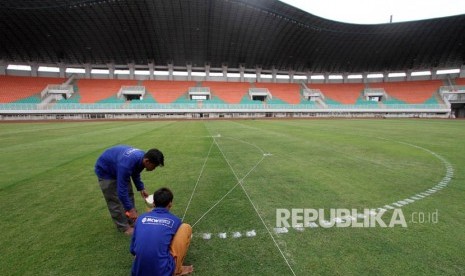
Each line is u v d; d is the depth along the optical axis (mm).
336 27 45062
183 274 3059
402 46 50250
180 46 47312
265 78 58812
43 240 3869
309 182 6676
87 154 10523
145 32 42406
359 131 19906
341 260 3336
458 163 8758
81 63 49531
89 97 45375
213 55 51344
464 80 51250
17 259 3379
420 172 7625
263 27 43562
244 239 3898
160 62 52344
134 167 3715
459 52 49656
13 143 13617
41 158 9750
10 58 45438
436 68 53844
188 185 6492
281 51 52031
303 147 12086
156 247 2680
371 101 52281
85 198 5648
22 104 39656
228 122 33812
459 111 53188
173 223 2945
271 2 37469
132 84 50500
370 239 3875
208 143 13594
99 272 3100
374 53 53031
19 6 33875
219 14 39156
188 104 47031
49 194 5898
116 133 18703
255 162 9008
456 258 3357
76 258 3400
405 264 3238
